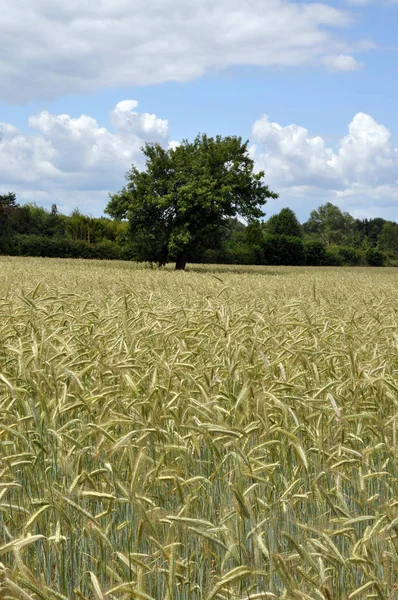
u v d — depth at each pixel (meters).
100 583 3.58
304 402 4.79
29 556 3.85
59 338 5.74
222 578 3.20
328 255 111.81
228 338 5.95
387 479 4.68
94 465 4.57
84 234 92.94
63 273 27.23
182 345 5.91
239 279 27.38
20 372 4.82
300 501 4.39
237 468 4.14
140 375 5.35
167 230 56.00
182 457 4.36
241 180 55.91
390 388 5.18
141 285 18.11
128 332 6.08
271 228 135.25
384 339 7.70
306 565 3.72
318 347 6.47
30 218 92.56
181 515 3.82
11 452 4.30
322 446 4.61
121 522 4.09
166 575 3.39
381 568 3.71
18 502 4.10
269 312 8.88
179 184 56.16
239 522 3.84
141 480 4.12
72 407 4.39
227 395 4.93
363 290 20.62
